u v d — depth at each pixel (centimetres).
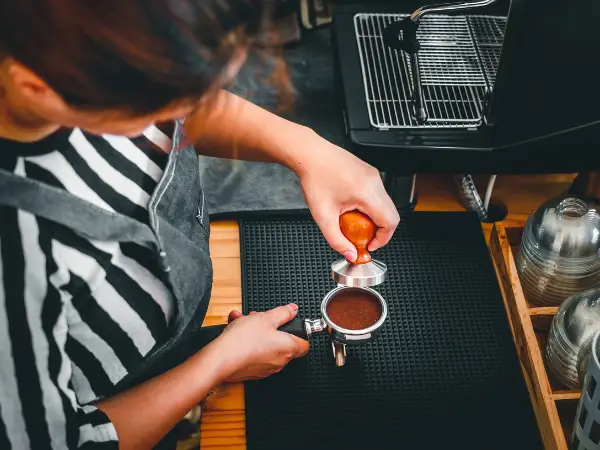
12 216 82
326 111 168
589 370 98
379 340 132
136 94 60
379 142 138
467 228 149
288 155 122
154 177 103
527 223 130
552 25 116
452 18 168
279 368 121
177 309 101
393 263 143
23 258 83
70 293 89
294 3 180
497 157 137
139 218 99
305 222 149
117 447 95
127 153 98
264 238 146
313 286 139
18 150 84
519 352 129
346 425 121
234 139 123
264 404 123
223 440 119
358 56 157
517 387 126
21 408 85
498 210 156
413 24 134
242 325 116
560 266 124
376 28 165
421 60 157
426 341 132
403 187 148
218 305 137
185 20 56
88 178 92
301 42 185
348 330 117
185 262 104
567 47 118
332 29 167
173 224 107
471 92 150
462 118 144
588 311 115
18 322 82
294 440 119
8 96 74
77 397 99
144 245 94
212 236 147
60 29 55
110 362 99
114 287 94
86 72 58
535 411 122
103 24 54
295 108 169
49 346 85
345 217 115
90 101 61
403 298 138
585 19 114
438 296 138
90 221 88
